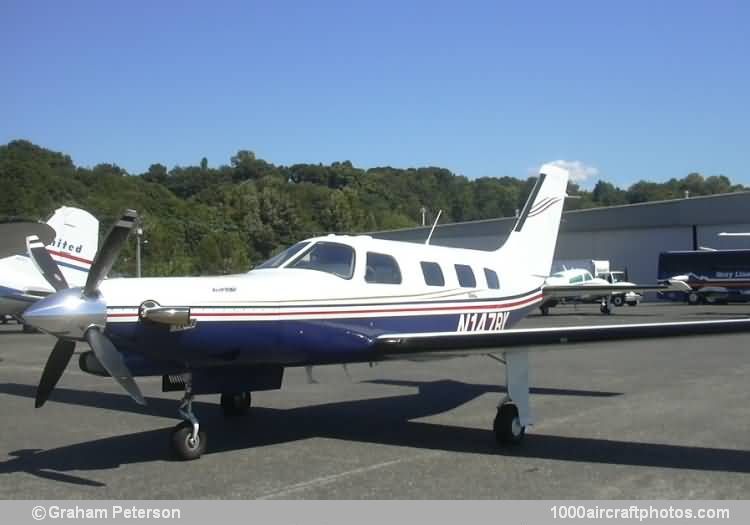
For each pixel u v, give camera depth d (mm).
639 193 125125
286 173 109438
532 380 10609
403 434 7027
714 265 36375
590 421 7504
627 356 13938
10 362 13797
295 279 6605
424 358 7055
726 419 7500
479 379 11016
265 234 62312
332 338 6543
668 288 9398
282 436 6945
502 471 5574
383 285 7324
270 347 6215
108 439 6824
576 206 129375
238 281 6211
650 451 6180
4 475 5539
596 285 9844
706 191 125938
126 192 64062
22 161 62438
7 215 51688
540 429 7152
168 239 45656
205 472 5594
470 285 8547
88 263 14469
